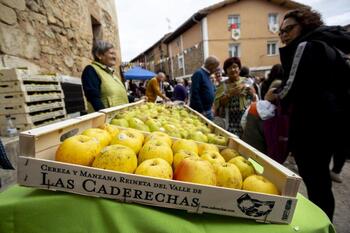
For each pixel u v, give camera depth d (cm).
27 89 278
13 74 268
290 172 90
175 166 105
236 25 2002
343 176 365
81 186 82
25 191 87
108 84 262
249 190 91
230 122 336
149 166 90
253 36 2041
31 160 81
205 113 371
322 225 87
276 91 221
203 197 83
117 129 140
